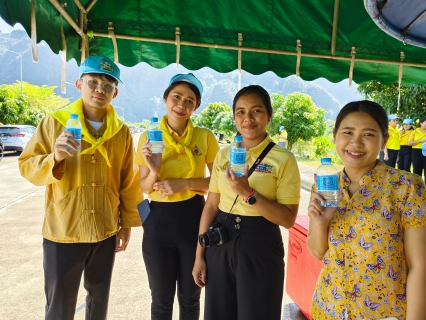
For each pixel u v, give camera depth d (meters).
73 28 2.69
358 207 1.36
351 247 1.36
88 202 1.99
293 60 3.31
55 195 1.97
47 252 1.98
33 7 1.82
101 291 2.13
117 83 2.11
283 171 1.83
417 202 1.27
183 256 2.19
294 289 2.86
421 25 2.51
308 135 16.61
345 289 1.36
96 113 2.09
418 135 8.39
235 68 3.30
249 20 3.06
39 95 33.28
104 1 2.88
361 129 1.37
